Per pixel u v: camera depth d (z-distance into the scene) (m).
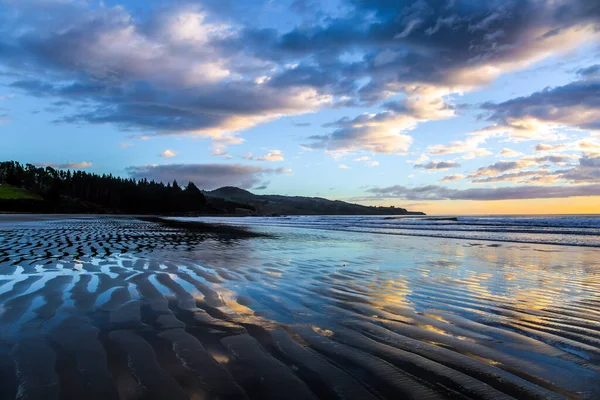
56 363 3.10
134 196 132.75
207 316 4.66
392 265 9.64
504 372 3.09
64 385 2.71
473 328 4.34
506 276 8.06
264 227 30.94
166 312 4.81
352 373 3.03
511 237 20.67
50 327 4.08
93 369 3.00
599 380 2.96
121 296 5.63
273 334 4.00
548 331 4.24
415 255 11.96
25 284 6.32
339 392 2.70
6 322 4.24
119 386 2.71
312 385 2.80
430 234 23.34
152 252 11.33
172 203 137.25
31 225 26.77
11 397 2.51
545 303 5.62
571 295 6.21
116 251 11.34
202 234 20.27
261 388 2.74
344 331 4.16
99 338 3.75
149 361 3.19
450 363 3.27
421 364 3.23
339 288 6.59
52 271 7.62
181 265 8.82
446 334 4.10
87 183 131.88
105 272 7.61
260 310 5.02
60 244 13.00
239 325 4.30
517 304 5.54
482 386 2.82
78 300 5.33
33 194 111.06
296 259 10.59
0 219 39.66
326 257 11.19
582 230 25.61
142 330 4.04
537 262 10.41
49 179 128.25
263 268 8.73
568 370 3.14
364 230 28.20
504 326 4.42
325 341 3.81
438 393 2.70
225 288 6.38
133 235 18.45
